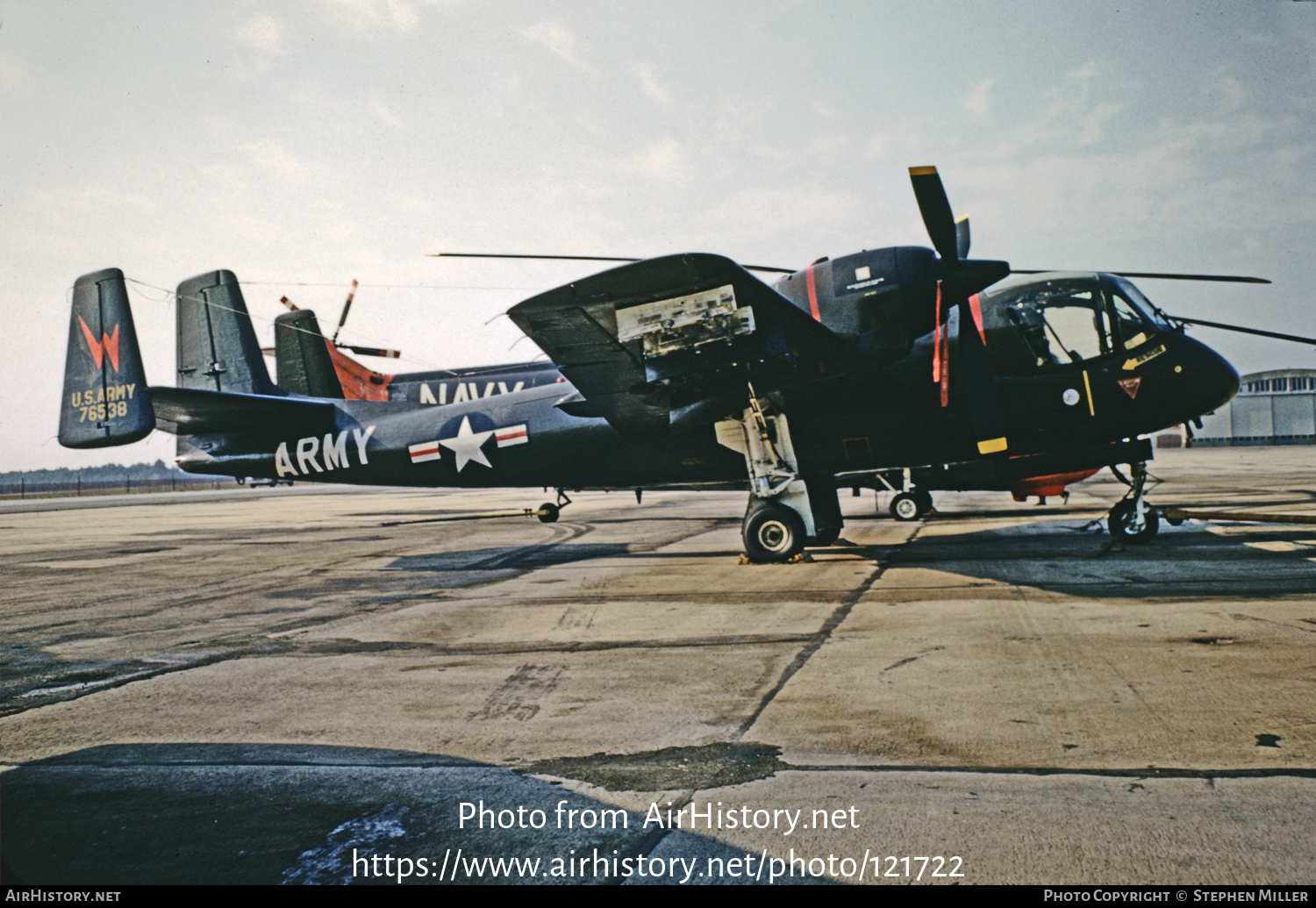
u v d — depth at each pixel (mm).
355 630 6484
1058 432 8766
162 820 2969
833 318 8539
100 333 10031
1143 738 3352
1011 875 2363
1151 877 2314
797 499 9227
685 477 10562
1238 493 16812
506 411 11148
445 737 3805
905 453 9359
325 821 2930
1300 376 60469
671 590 7781
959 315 8703
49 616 7688
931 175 7879
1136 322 8672
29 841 2814
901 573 8016
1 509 37250
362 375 16812
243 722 4156
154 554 13492
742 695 4246
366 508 27953
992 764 3164
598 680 4676
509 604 7359
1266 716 3539
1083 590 6559
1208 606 5738
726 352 8492
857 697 4102
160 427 12414
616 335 8266
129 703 4582
